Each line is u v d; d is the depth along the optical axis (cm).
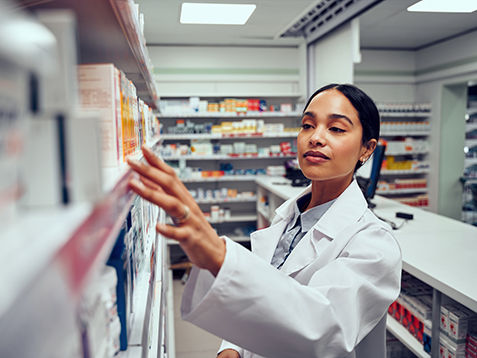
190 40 564
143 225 142
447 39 602
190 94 552
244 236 592
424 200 672
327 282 85
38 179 38
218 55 597
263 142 620
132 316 95
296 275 103
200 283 71
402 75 687
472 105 708
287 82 624
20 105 34
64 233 30
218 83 610
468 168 685
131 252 99
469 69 564
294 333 68
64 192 39
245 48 603
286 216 133
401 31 559
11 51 25
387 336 237
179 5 404
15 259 25
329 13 459
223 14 441
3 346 22
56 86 39
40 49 29
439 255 201
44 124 38
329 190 118
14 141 33
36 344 25
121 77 87
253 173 601
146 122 190
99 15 89
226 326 70
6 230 31
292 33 554
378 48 675
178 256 579
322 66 536
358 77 673
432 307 182
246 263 68
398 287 91
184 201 62
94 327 51
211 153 566
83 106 76
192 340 335
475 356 164
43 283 26
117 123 79
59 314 29
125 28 101
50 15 40
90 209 37
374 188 303
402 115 654
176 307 394
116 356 70
